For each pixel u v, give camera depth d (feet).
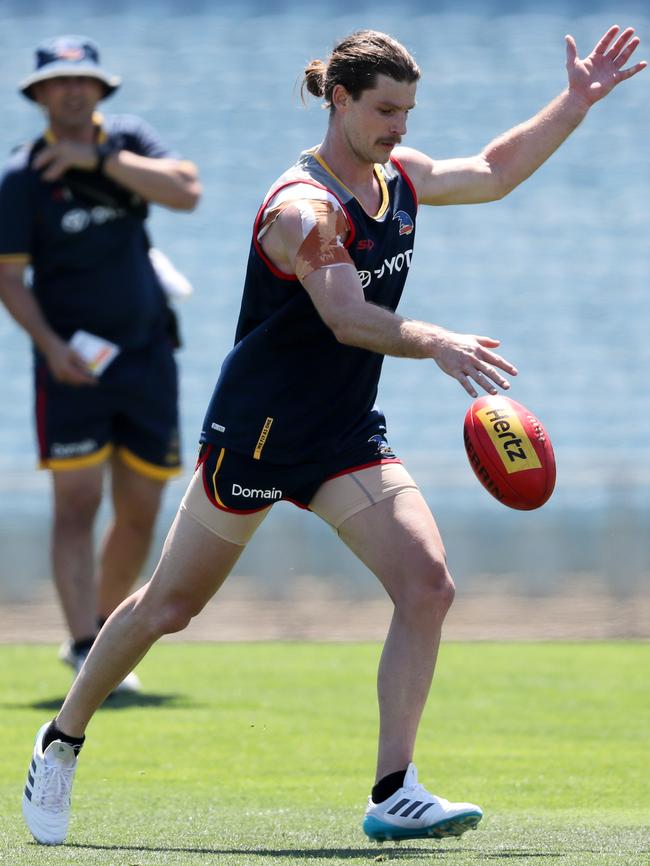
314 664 101.04
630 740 71.00
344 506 45.80
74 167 85.35
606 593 130.31
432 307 216.54
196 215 230.68
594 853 42.37
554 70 245.65
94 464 86.79
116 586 92.07
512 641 116.98
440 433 191.11
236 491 45.21
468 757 65.87
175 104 245.04
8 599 131.13
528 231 229.66
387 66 43.47
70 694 46.70
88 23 257.34
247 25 256.93
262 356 45.09
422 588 44.78
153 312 88.17
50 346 84.74
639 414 197.26
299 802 54.90
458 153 233.35
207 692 87.51
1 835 47.42
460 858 41.52
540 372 205.26
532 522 131.75
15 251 85.15
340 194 44.34
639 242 226.17
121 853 43.06
